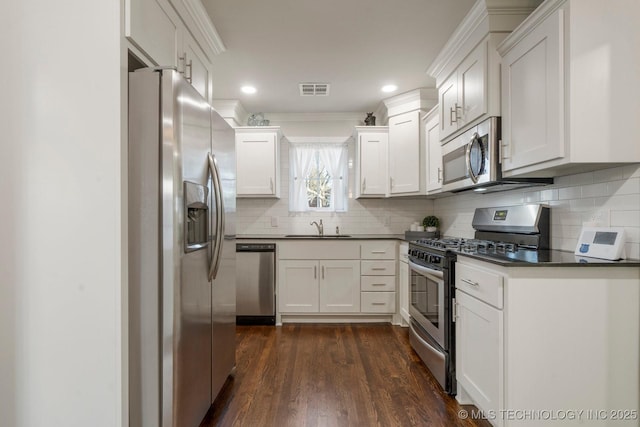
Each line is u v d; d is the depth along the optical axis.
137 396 1.43
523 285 1.55
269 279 3.64
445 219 3.90
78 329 1.36
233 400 2.08
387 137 3.96
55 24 1.36
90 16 1.35
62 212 1.36
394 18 2.34
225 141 2.10
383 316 3.73
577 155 1.55
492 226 2.61
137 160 1.42
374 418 1.90
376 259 3.66
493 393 1.66
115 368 1.35
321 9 2.24
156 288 1.42
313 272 3.66
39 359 1.37
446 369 2.16
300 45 2.69
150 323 1.42
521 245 2.31
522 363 1.55
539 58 1.72
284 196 4.33
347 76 3.26
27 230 1.37
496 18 2.08
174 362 1.44
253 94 3.71
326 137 4.35
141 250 1.42
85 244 1.36
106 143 1.35
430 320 2.44
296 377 2.39
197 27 2.14
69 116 1.36
